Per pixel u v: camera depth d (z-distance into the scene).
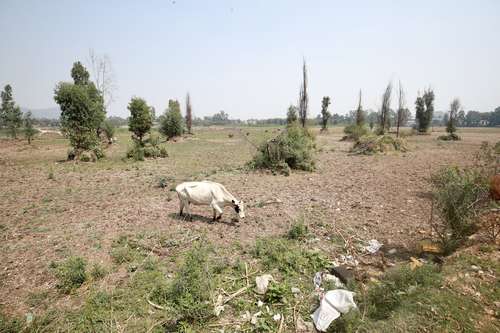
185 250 6.39
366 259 5.96
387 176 14.71
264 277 5.05
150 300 4.69
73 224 8.14
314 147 25.23
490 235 5.65
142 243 6.63
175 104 47.50
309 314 4.32
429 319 3.73
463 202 5.64
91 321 4.21
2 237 7.30
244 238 7.01
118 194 11.59
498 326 3.60
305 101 25.31
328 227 7.65
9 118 43.28
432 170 16.09
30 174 16.09
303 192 11.46
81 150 21.64
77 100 20.86
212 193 7.91
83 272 5.20
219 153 25.67
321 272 5.25
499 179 5.81
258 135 41.28
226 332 3.99
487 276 4.49
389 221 8.08
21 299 4.83
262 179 14.19
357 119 44.81
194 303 4.27
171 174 15.80
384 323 3.74
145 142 25.53
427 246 6.02
